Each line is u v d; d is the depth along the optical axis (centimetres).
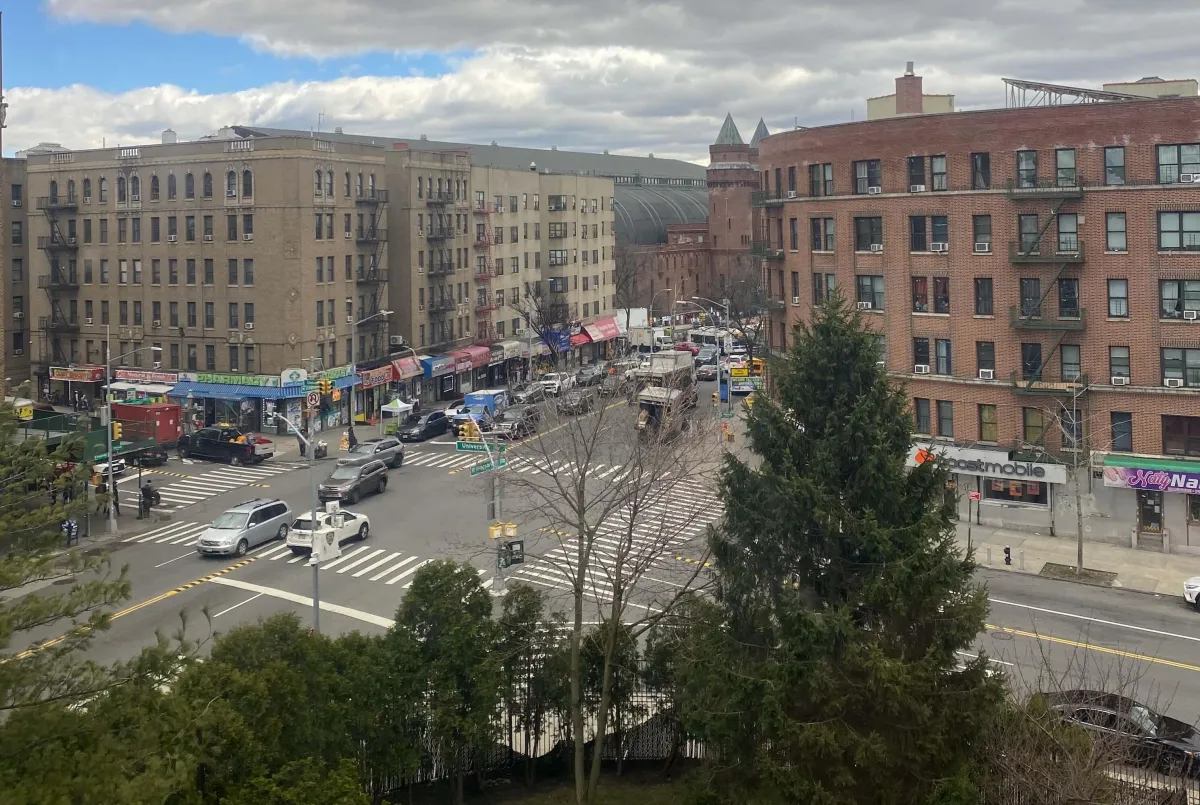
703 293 17275
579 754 2369
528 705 2542
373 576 4366
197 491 6053
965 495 5334
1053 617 3906
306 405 7781
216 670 1925
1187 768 2386
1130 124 4775
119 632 3612
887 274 5594
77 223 8669
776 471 2281
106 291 8575
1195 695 3102
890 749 1977
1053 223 5000
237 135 8481
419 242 9162
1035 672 3269
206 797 1817
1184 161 4691
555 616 2603
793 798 1966
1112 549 4844
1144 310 4800
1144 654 3450
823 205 5950
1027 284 5109
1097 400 4944
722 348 11862
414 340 9162
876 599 2041
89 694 1568
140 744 1561
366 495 5922
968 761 1984
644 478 4600
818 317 2389
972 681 2031
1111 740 2092
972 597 2133
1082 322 4912
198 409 8025
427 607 2341
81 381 8562
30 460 1708
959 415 5350
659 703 2586
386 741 2230
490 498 4475
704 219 19850
